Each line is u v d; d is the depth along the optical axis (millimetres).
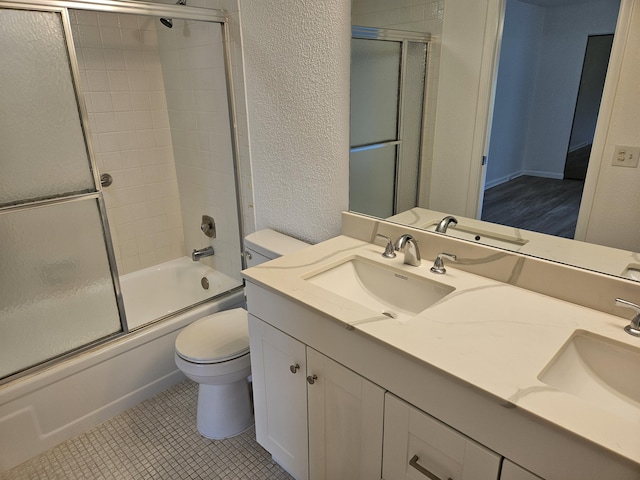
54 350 1886
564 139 1211
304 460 1556
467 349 1024
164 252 3033
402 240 1471
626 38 1059
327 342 1272
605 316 1160
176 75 2602
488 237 1438
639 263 1148
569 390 1025
